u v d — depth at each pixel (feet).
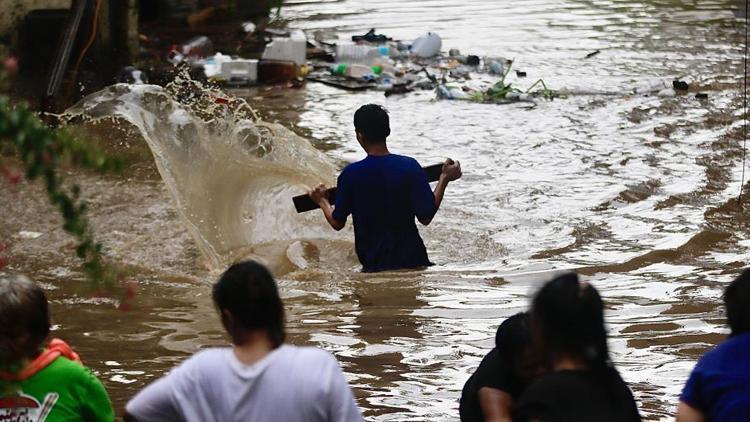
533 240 99.60
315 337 72.64
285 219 102.06
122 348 70.44
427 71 180.65
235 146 102.01
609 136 140.36
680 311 77.51
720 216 107.34
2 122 26.25
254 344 36.19
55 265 90.94
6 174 28.58
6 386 38.99
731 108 153.58
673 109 153.58
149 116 100.58
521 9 238.27
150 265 91.56
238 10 226.17
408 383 64.59
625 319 75.77
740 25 216.13
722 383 38.50
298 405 34.83
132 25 177.78
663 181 120.47
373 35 202.39
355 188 87.45
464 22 224.12
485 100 161.07
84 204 30.73
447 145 137.49
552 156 131.44
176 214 106.11
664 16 226.99
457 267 90.79
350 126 146.72
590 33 211.20
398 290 83.82
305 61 178.60
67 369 40.65
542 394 35.86
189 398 35.68
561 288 36.83
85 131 135.03
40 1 178.09
